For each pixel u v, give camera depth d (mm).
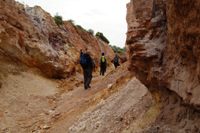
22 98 16875
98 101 12422
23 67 21766
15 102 15945
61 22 33125
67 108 14359
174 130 5848
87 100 13953
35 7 28062
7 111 14516
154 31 6805
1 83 17328
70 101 15852
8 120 13555
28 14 25703
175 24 5695
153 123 6547
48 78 23672
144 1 7027
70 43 31062
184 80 5684
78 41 35156
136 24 7066
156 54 6559
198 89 5277
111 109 10195
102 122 9711
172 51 6090
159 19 6734
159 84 6617
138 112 8352
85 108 12602
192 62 5480
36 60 22969
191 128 5543
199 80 5211
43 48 23828
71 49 29703
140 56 6793
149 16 6945
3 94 16438
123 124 8500
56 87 21828
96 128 9609
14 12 23312
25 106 15727
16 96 16891
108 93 12633
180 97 5957
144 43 6809
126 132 7730
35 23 25922
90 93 15789
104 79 17781
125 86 11336
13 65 20875
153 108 7266
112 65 42438
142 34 6938
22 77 20500
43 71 23453
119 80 13078
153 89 7086
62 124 11883
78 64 29078
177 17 5562
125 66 17156
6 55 20688
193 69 5465
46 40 26016
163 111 6547
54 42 27922
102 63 24078
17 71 20781
